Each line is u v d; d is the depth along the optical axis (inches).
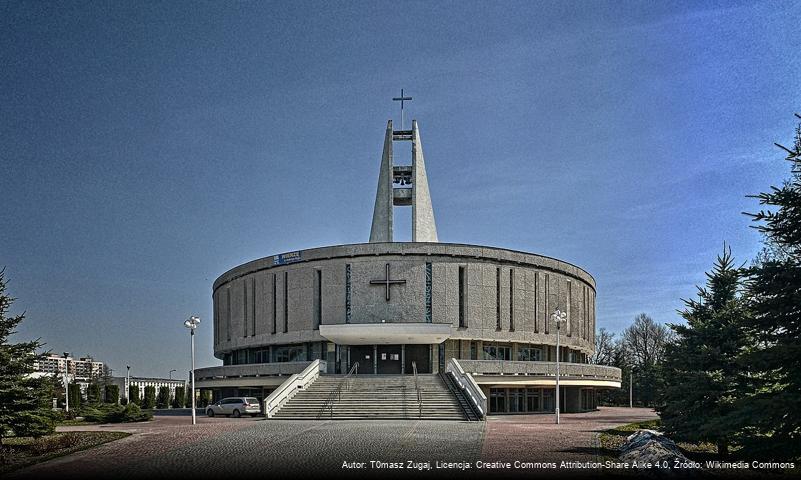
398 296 2118.6
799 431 722.2
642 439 848.3
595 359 4414.4
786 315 757.3
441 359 2122.3
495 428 1279.5
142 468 863.7
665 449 800.9
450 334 1991.9
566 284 2440.9
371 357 2138.3
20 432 1072.8
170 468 856.9
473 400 1520.7
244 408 1724.9
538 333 2269.9
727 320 988.6
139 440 1114.7
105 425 1537.9
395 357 2128.4
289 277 2257.6
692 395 958.4
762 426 732.7
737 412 739.4
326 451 955.3
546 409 2155.5
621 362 3976.4
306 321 2181.3
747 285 784.9
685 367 999.6
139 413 1689.2
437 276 2128.4
